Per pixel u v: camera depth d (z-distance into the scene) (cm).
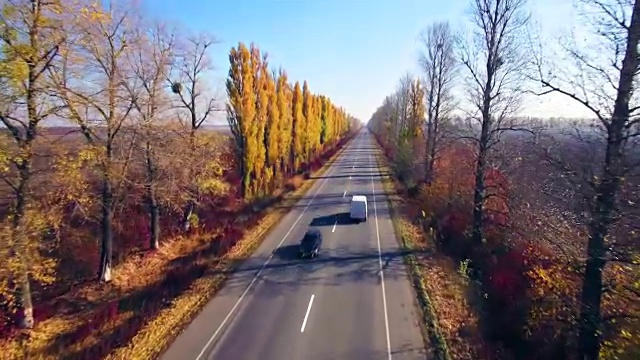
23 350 1484
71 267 2242
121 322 1658
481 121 2153
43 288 2050
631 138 1023
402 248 2512
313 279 2022
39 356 1435
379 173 5984
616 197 1077
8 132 1424
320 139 8000
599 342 1172
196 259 2356
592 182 1088
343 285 1944
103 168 1894
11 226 1437
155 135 2266
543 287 1584
